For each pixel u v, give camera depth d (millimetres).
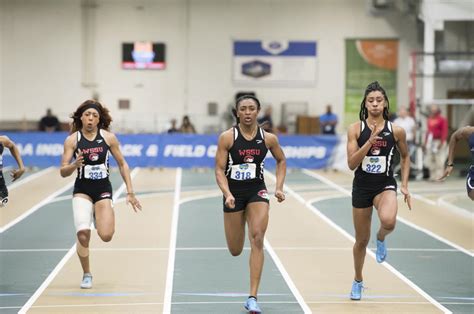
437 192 37000
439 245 22203
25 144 47438
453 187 39312
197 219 27328
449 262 19625
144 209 29984
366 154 14297
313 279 17344
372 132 13969
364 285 16766
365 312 14344
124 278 17375
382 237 14656
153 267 18672
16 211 29422
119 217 27656
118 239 22844
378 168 14359
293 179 42688
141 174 44812
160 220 27016
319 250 21172
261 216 14039
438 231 24859
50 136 47406
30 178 42438
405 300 15367
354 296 15359
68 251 20922
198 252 20797
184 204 31672
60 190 36688
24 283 16828
